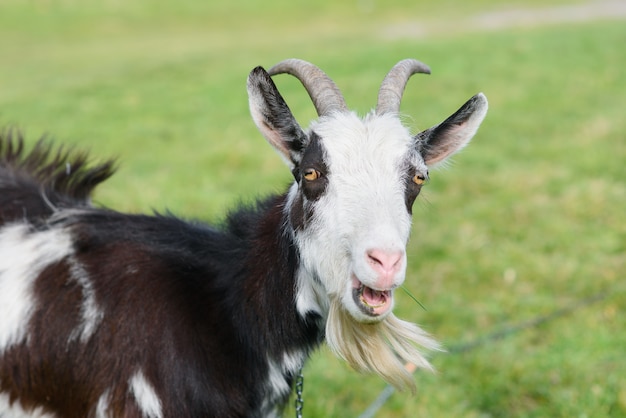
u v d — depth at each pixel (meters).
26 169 4.72
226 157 11.35
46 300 4.00
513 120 13.34
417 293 7.29
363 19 31.86
